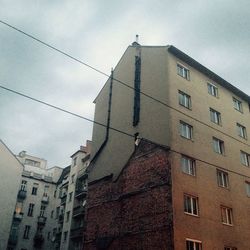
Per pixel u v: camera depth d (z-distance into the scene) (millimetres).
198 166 24188
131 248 22969
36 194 54938
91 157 32344
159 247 20734
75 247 39688
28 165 59312
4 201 42781
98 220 27609
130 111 29000
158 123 25016
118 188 26688
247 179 28219
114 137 30016
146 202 23188
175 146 23359
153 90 27016
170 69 26516
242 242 24172
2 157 44719
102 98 34906
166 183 22078
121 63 33406
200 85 28469
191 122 25625
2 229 41219
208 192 23828
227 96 30906
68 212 44156
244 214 25828
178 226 20562
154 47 28984
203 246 21266
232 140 28781
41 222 52469
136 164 25672
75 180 45344
